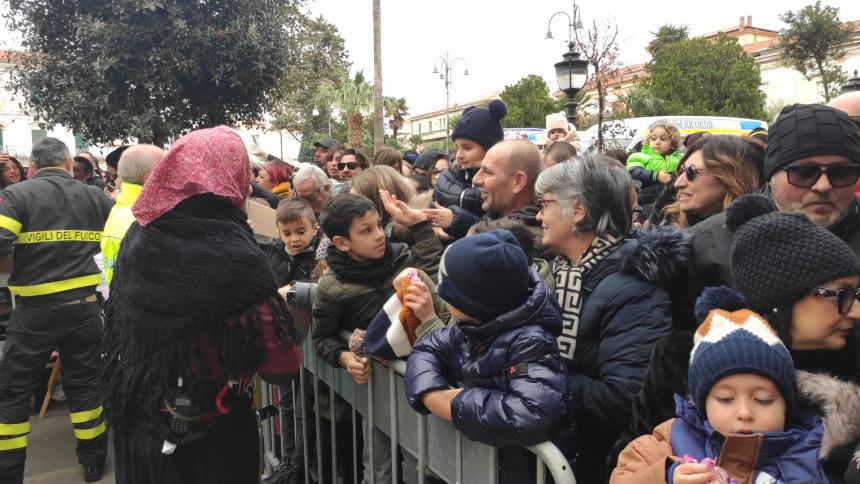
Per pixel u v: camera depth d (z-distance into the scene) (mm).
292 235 3281
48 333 3473
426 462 1933
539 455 1466
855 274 1161
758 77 28562
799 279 1171
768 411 1093
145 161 3395
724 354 1104
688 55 29031
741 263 1271
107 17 7723
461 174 3482
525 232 1998
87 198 3715
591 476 1778
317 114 25703
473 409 1521
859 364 1247
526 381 1478
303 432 2869
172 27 7672
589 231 1843
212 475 1888
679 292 1738
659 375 1451
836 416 1075
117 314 1848
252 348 1741
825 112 1665
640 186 5484
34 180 3592
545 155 3602
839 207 1665
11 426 3385
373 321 2074
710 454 1171
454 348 1762
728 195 2189
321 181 4117
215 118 8516
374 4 15602
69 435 4250
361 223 2277
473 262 1545
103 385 1941
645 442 1305
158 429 1810
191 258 1705
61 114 7781
